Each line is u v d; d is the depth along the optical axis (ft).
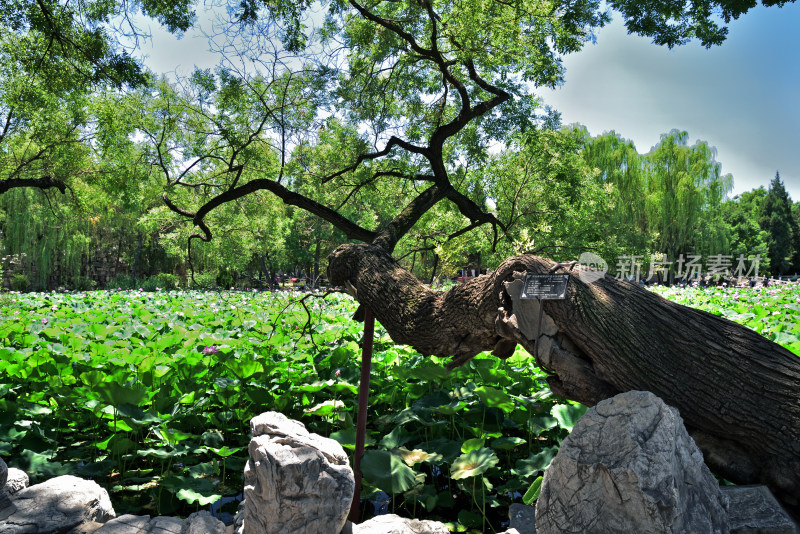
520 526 9.62
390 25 19.98
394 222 17.74
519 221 30.86
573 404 12.88
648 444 6.53
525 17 20.51
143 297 59.41
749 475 8.05
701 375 7.98
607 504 6.57
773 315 32.83
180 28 22.82
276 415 8.38
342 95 24.30
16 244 89.56
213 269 102.53
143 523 8.95
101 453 15.85
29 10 24.54
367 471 11.30
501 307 9.13
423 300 10.95
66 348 22.50
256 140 25.59
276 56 22.84
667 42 19.02
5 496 9.25
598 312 8.32
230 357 19.99
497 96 20.98
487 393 13.20
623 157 90.94
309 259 106.83
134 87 26.14
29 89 34.30
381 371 19.29
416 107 25.66
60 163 42.70
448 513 12.64
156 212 36.52
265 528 7.23
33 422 14.94
